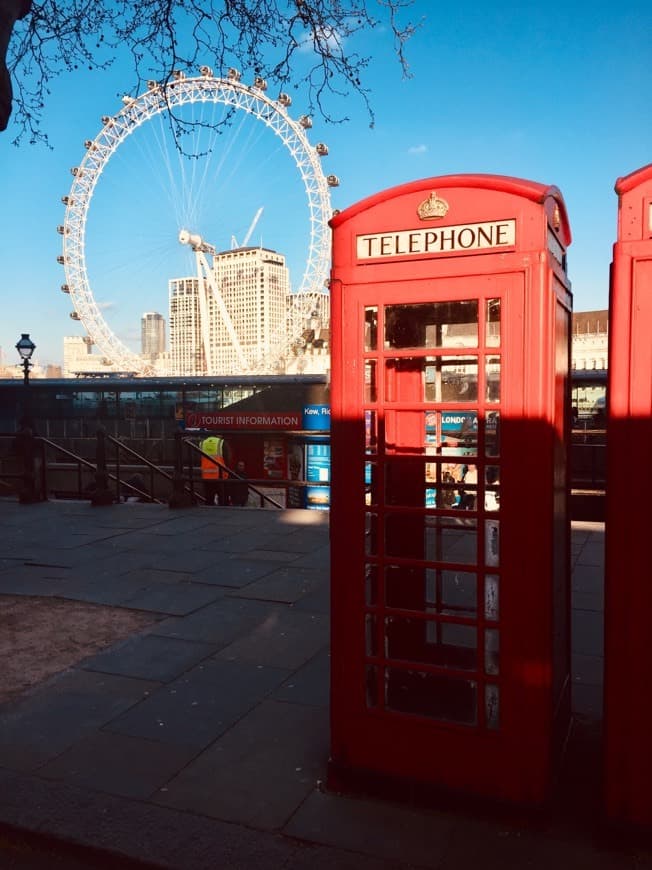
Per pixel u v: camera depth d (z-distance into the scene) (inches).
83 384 887.1
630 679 102.8
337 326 117.0
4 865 108.4
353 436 117.4
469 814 112.7
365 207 113.9
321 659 181.3
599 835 105.6
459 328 115.2
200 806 117.0
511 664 109.7
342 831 109.9
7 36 122.9
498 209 106.0
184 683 167.2
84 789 122.0
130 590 246.1
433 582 131.6
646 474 100.9
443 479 124.6
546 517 106.5
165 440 838.5
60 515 392.5
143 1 202.1
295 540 322.7
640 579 101.6
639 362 100.4
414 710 121.3
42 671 175.6
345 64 213.5
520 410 106.8
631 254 99.7
